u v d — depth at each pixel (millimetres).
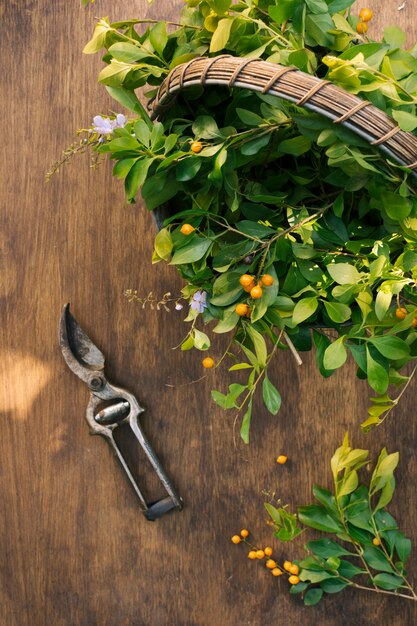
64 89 836
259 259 656
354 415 834
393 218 617
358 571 826
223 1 628
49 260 843
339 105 582
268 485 842
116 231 837
